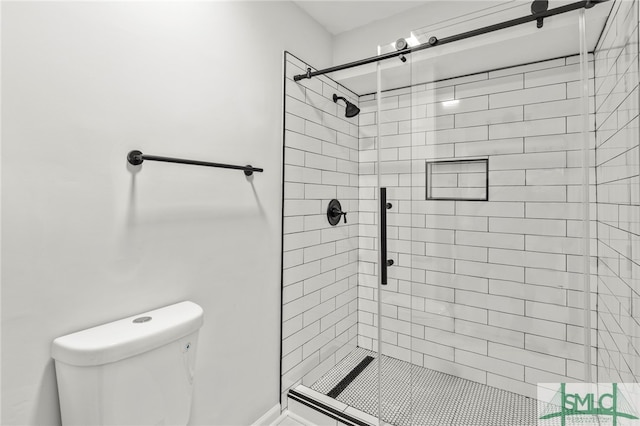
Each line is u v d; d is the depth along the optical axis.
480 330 1.78
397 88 1.83
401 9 1.91
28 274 0.84
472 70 1.75
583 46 1.41
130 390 0.92
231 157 1.44
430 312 1.86
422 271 1.86
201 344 1.32
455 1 1.77
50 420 0.89
